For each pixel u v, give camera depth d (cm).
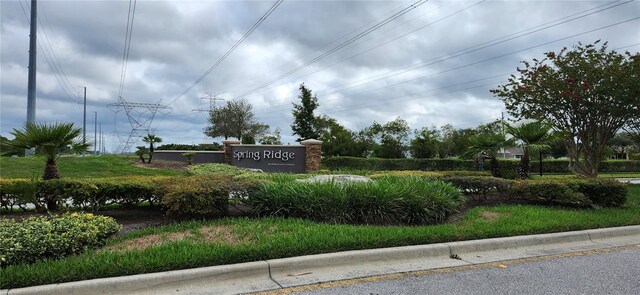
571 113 1350
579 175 1424
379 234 633
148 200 884
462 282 507
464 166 3309
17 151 1002
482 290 480
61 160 2075
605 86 1222
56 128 953
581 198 987
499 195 1131
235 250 522
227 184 794
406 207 799
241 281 491
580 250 687
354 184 835
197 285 473
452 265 578
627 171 3897
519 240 693
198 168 2034
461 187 1066
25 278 430
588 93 1265
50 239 504
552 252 668
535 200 1078
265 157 2428
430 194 825
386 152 3634
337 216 774
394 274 530
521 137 1631
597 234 773
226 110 5369
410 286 488
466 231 696
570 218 838
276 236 615
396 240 617
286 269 522
